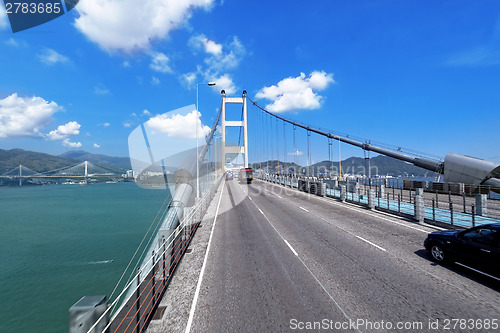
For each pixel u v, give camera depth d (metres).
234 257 8.36
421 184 25.70
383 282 6.22
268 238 10.46
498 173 22.45
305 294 5.77
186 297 5.89
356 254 8.21
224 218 15.07
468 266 6.40
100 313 3.39
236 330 4.62
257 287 6.20
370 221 13.02
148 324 4.92
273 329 4.59
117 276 19.20
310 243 9.55
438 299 5.41
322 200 22.09
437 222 11.70
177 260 7.66
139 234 33.28
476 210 13.42
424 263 7.34
